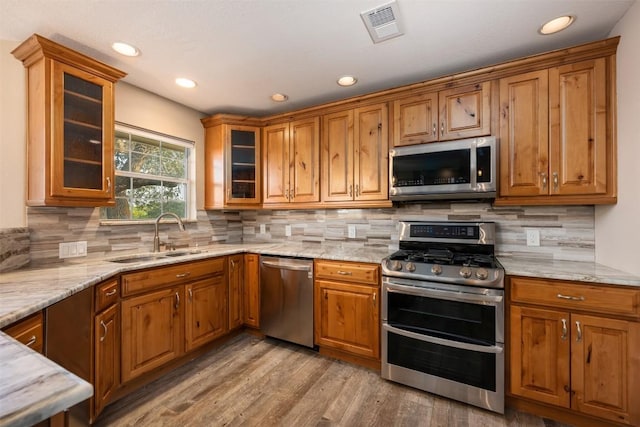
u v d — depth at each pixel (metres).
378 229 2.82
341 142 2.68
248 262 2.87
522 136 1.99
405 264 2.04
